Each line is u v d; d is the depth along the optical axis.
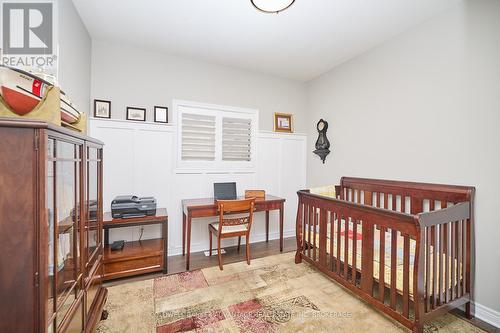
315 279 2.32
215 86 3.25
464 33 1.96
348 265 2.16
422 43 2.28
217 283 2.24
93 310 1.47
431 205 2.13
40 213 0.83
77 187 1.25
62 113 1.12
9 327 0.82
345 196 3.04
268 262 2.73
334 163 3.38
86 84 2.44
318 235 2.45
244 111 3.44
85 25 2.35
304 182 3.93
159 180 2.93
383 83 2.67
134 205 2.39
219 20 2.28
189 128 3.10
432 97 2.20
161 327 1.64
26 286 0.83
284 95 3.77
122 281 2.27
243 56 3.04
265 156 3.62
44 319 0.84
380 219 1.72
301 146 3.91
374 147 2.78
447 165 2.08
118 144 2.71
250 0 1.88
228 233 2.60
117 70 2.73
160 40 2.66
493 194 1.79
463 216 1.79
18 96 0.90
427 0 1.96
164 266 2.43
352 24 2.33
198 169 3.15
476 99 1.89
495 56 1.78
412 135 2.37
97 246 1.66
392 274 1.63
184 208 2.81
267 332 1.60
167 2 2.01
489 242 1.81
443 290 1.69
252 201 2.65
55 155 0.97
